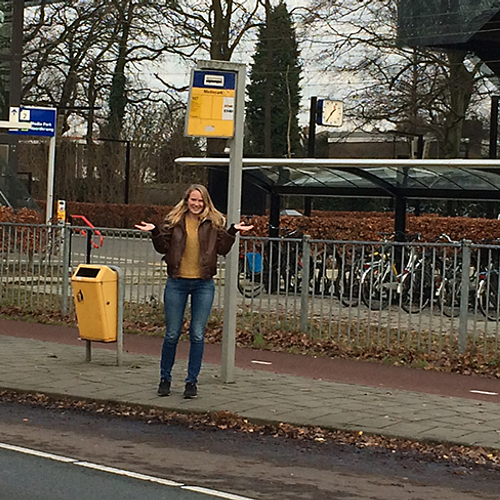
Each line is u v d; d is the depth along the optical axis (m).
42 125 25.38
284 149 59.00
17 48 29.69
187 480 5.98
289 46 41.91
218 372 9.89
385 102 35.12
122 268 13.12
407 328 11.06
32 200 25.53
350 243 11.41
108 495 5.58
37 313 14.07
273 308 11.94
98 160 50.41
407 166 14.98
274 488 5.84
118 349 10.10
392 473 6.32
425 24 28.45
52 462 6.38
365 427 7.41
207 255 8.46
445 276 10.90
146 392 8.64
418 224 20.12
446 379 9.86
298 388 9.03
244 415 7.77
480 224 19.67
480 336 10.67
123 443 7.02
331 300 11.51
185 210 8.57
